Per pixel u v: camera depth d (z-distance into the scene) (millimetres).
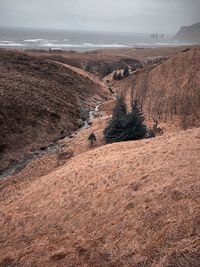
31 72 85688
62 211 20406
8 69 81938
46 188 25359
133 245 14977
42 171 39062
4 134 48000
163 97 78062
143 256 14047
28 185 32094
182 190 17547
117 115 45438
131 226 16375
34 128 53656
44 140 53000
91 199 20500
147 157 24156
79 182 23938
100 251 15438
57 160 42375
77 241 16828
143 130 42594
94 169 25453
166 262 13227
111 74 155250
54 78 88250
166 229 15062
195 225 14578
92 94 95375
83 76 105562
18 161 45656
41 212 21281
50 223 19547
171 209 16344
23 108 55906
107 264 14500
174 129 52969
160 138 30266
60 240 17516
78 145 48219
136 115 43094
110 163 25531
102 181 22469
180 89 79375
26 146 49438
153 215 16438
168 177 19672
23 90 64875
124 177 21938
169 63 97500
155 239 14766
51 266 15602
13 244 18672
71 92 83938
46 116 58312
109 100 95875
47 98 67188
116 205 18766
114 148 31438
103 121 62562
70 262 15430
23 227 20156
